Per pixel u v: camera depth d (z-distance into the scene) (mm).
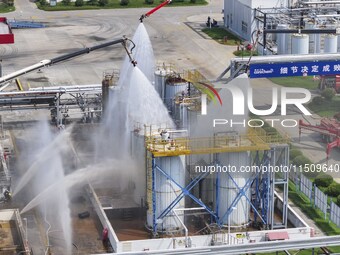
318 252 42281
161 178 45312
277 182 47094
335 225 48562
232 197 46219
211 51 91000
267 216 46906
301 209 50875
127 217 49031
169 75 55719
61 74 81375
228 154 45719
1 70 78375
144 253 35562
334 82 75375
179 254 35656
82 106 66312
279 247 36031
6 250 44719
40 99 64562
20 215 49812
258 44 90375
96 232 47688
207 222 47406
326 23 88062
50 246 45750
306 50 82812
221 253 35812
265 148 45594
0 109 64000
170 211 45688
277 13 89875
